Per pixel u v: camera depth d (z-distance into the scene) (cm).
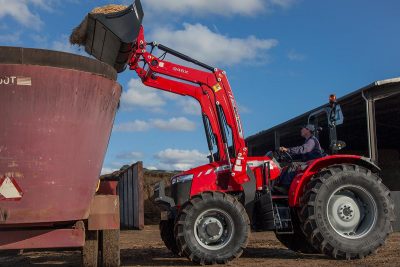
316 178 649
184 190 673
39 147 425
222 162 682
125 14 614
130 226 1612
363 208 666
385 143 2275
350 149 2314
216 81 699
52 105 428
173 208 685
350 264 605
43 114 425
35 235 475
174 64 693
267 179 669
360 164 695
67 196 444
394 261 623
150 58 684
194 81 695
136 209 1500
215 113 694
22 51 417
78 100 442
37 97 422
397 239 934
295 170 689
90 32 639
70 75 434
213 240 614
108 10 634
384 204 655
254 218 671
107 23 605
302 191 659
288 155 716
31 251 880
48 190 432
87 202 464
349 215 657
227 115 691
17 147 419
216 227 615
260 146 1984
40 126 425
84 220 524
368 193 655
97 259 545
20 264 700
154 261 688
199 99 694
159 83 688
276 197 669
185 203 617
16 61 415
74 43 656
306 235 649
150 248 911
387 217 655
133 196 1566
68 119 437
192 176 675
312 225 636
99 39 634
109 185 616
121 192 1836
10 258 788
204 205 612
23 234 473
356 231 659
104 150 487
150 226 1666
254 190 666
